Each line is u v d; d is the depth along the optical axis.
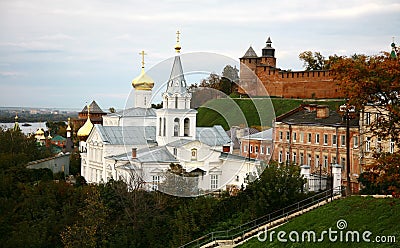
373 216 37.53
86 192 65.81
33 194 69.62
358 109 34.22
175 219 54.00
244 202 52.09
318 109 79.75
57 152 134.75
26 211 66.50
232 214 51.91
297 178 51.75
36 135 172.38
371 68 33.00
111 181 65.19
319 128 77.38
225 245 44.44
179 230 52.59
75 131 167.12
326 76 125.69
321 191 52.09
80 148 110.44
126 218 58.28
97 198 60.31
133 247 55.16
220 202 52.78
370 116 49.25
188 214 53.12
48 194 68.62
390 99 32.94
